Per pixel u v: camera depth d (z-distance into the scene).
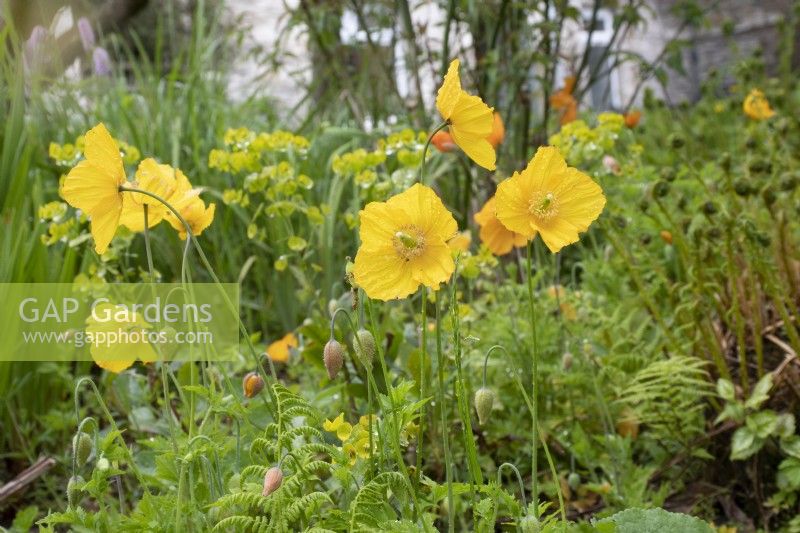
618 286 1.42
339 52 2.13
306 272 1.30
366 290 0.73
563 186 0.74
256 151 1.25
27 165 1.33
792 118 1.96
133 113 1.95
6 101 1.54
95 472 0.77
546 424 1.15
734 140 2.36
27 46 1.64
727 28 2.76
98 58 1.83
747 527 1.09
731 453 1.12
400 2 1.89
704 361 1.11
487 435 1.13
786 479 1.07
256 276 1.67
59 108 1.87
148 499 0.81
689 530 0.86
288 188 1.23
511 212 0.74
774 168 1.45
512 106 1.90
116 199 0.79
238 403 0.85
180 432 0.91
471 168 1.77
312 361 1.06
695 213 1.39
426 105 2.09
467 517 1.04
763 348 1.17
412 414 0.86
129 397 1.17
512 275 1.34
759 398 1.06
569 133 1.40
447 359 1.05
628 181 1.53
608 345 1.25
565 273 1.78
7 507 1.14
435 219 0.73
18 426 1.21
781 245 1.17
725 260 1.26
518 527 0.77
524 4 1.77
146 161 0.86
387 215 0.73
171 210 0.81
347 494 0.83
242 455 0.92
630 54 2.06
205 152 1.79
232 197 1.25
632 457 1.19
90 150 0.77
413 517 0.82
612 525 0.79
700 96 4.64
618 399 1.17
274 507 0.76
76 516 0.78
